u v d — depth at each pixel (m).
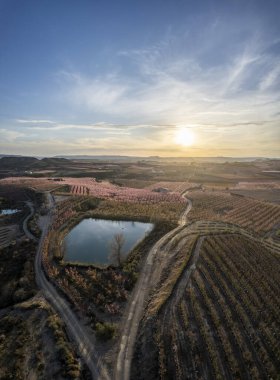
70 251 57.69
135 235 67.94
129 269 47.38
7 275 47.12
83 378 26.97
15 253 54.00
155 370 27.45
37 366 27.92
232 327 33.22
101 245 61.28
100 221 79.44
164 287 41.69
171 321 34.09
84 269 48.31
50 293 41.22
